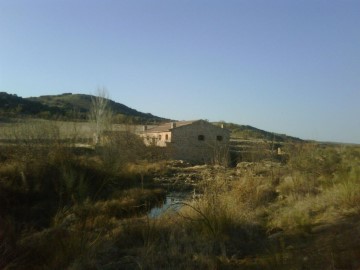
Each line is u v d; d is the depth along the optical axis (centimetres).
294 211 1066
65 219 1033
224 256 759
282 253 707
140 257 742
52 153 1991
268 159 1900
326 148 2142
